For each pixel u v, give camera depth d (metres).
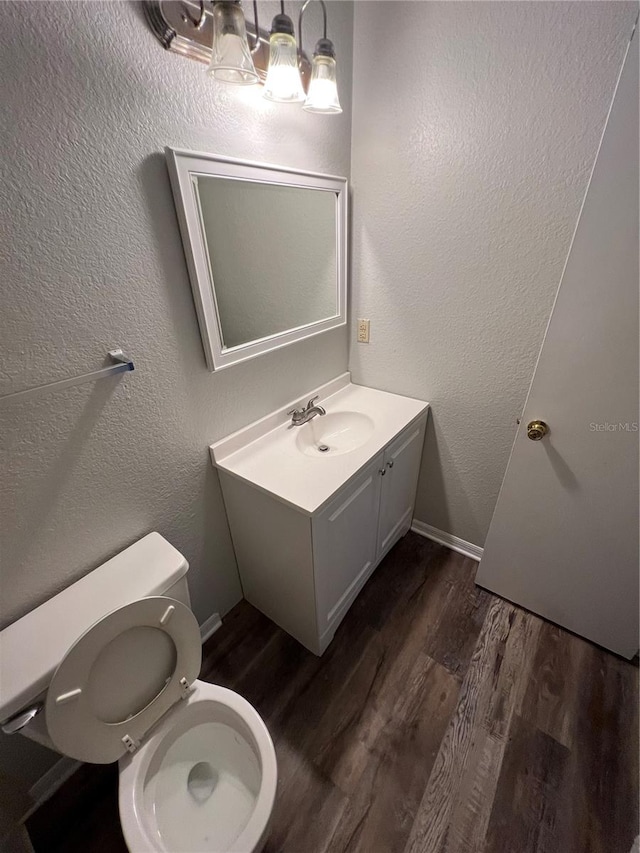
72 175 0.79
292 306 1.47
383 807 1.11
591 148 1.08
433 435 1.82
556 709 1.32
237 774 1.02
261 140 1.15
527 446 1.34
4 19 0.65
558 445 1.28
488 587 1.74
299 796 1.13
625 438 1.16
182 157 0.94
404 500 1.87
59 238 0.81
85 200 0.83
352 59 1.34
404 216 1.47
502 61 1.11
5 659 0.85
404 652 1.51
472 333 1.51
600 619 1.46
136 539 1.19
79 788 1.16
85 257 0.86
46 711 0.78
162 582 1.04
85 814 1.11
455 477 1.84
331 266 1.59
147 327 1.02
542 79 1.08
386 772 1.18
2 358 0.79
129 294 0.96
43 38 0.70
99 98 0.79
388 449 1.48
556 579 1.50
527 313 1.37
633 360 1.06
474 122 1.21
